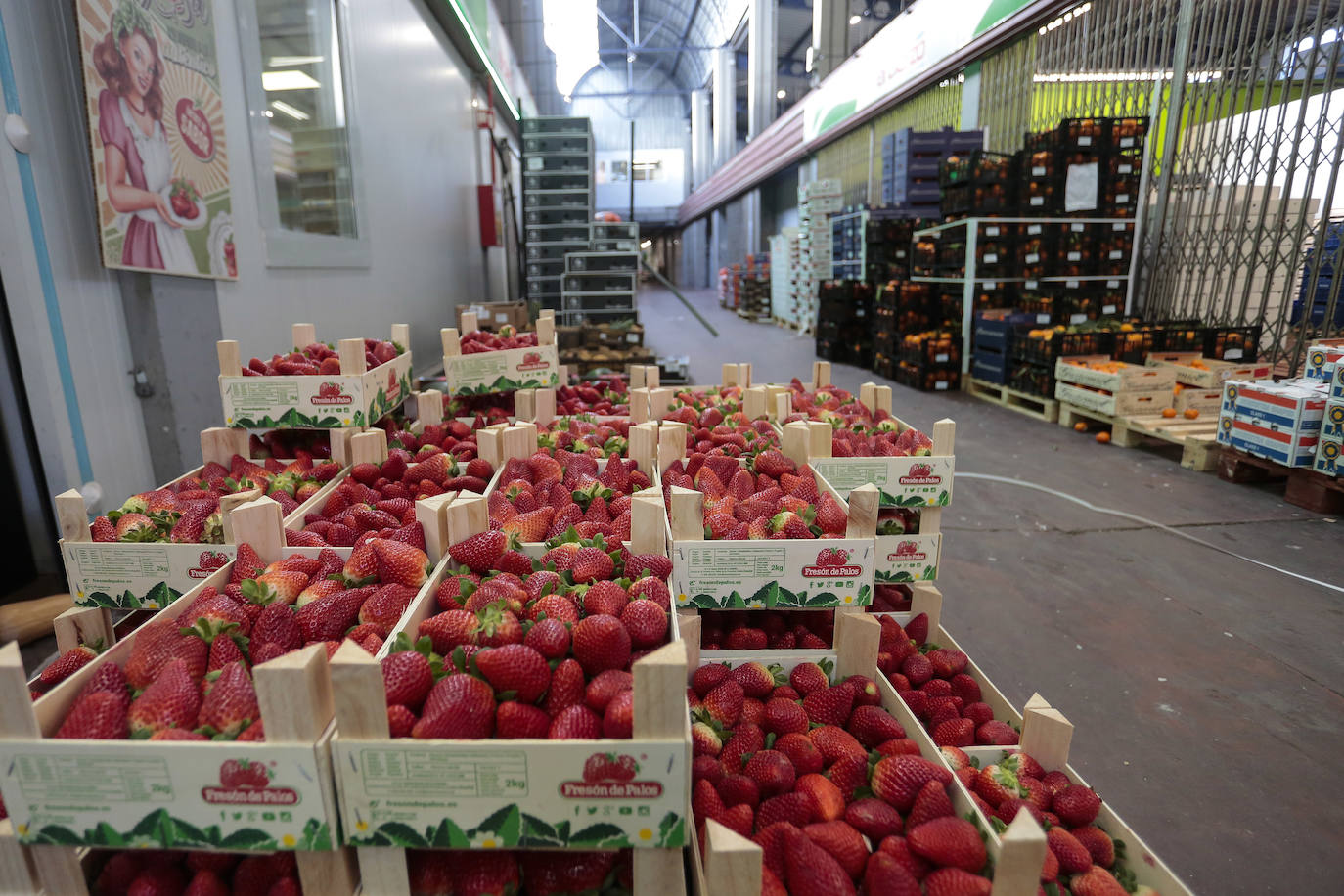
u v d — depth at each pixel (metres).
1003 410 7.64
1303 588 3.57
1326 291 7.67
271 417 2.79
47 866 1.23
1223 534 4.22
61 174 3.16
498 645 1.37
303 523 2.20
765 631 2.15
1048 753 1.78
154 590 2.04
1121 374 5.97
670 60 35.56
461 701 1.21
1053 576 3.74
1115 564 3.87
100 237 3.21
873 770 1.55
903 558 2.46
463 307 9.16
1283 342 7.82
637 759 1.18
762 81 24.22
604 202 38.53
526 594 1.56
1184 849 2.05
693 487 2.32
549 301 12.88
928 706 1.99
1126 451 5.93
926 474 2.44
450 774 1.17
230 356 2.78
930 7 12.01
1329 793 2.26
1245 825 2.13
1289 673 2.88
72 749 1.17
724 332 15.27
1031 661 2.99
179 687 1.29
